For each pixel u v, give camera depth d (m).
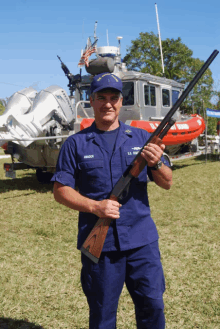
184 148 13.21
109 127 2.08
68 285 3.73
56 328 2.96
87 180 2.02
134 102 9.52
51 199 7.83
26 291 3.56
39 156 8.91
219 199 7.56
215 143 16.33
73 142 2.04
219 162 14.00
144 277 1.99
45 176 10.16
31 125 7.79
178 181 9.88
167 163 2.14
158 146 1.90
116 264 1.99
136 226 2.02
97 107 2.03
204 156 16.95
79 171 2.05
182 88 11.91
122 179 1.94
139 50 32.28
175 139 11.22
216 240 5.03
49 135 8.31
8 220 6.20
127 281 2.07
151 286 1.98
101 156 2.01
